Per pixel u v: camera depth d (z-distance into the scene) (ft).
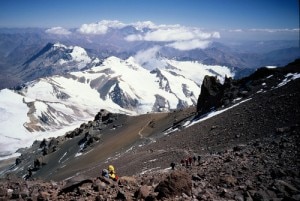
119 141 504.43
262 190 52.47
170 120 491.31
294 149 86.12
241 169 74.69
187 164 123.95
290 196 47.57
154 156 214.69
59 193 63.57
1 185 78.59
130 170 199.11
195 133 255.09
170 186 53.42
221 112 293.84
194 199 50.85
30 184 79.71
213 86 402.31
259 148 100.58
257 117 199.00
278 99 213.05
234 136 184.75
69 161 556.51
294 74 285.02
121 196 55.31
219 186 60.59
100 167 296.92
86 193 59.88
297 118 155.22
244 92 311.06
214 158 113.09
